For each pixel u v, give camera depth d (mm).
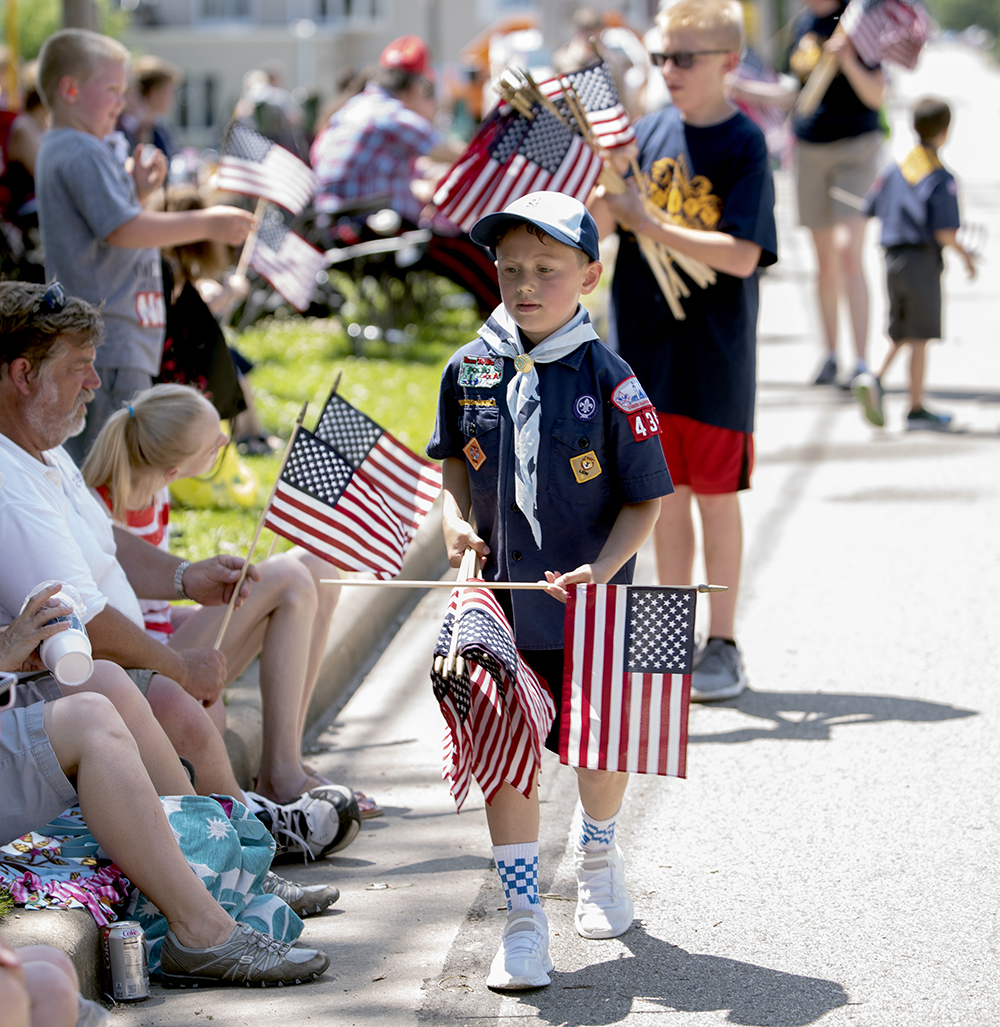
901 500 29469
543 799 17188
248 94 66250
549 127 19172
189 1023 11867
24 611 12305
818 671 20906
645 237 19031
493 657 11719
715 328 19484
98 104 20625
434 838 16328
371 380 38875
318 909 14227
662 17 19781
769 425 36625
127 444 16781
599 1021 12031
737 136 19594
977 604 23312
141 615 15523
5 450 13797
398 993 12516
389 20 180375
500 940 13602
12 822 12125
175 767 13422
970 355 44938
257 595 16359
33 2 134875
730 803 16688
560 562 13312
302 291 26016
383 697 21016
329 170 44125
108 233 20266
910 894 14305
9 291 13797
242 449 30984
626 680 12570
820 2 38219
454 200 19453
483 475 13352
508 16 179375
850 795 16734
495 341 13250
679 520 20516
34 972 9039
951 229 34719
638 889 14656
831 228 39250
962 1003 12219
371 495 15898
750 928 13727
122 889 12961
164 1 182500
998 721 18750
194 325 22234
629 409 13031
